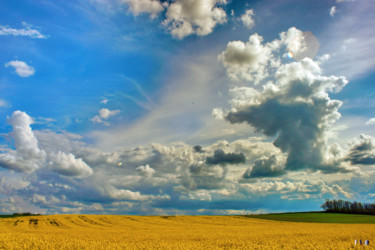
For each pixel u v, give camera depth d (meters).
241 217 80.50
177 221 65.12
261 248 20.20
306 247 20.45
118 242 23.95
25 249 20.28
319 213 102.56
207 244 22.42
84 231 39.09
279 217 81.56
